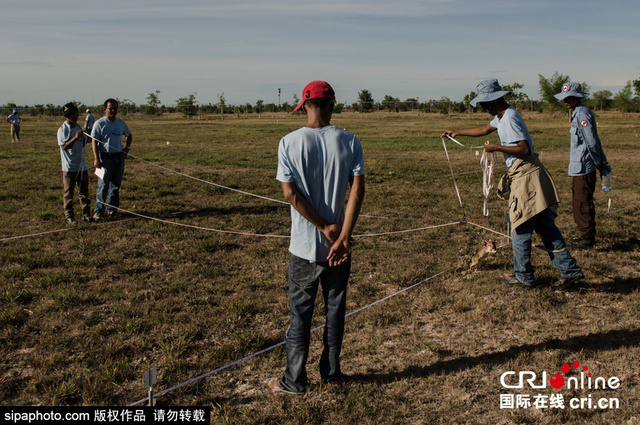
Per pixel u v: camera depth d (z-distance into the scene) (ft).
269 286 16.25
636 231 22.81
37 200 28.50
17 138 70.90
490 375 11.13
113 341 12.36
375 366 11.56
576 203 20.13
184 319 13.69
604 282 16.56
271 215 26.18
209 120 172.35
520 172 15.37
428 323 13.83
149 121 161.27
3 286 15.58
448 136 17.87
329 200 9.51
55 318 13.52
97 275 16.93
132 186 33.50
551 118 167.22
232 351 11.98
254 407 9.93
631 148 63.82
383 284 16.74
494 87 15.65
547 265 18.12
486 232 23.08
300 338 10.17
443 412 9.79
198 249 20.11
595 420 9.55
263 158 52.24
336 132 9.39
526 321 13.79
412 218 25.77
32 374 10.95
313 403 9.98
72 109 22.85
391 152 60.44
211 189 33.27
